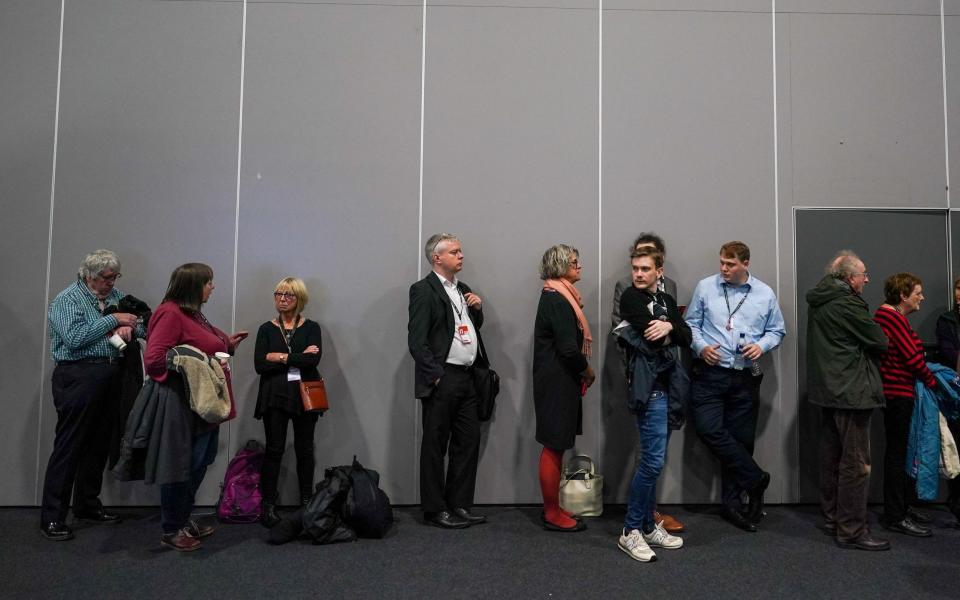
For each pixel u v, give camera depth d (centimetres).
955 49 378
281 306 331
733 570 265
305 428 331
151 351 259
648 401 273
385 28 372
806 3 377
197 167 366
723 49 377
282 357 316
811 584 251
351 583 249
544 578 255
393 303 365
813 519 336
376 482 312
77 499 323
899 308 328
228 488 327
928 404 310
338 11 372
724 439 323
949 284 375
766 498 363
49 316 299
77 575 256
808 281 371
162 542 287
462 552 284
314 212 366
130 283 360
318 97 370
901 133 379
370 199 368
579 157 372
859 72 379
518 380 364
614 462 361
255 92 369
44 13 366
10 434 352
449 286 331
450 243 326
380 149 369
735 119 376
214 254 363
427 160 369
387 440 361
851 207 375
